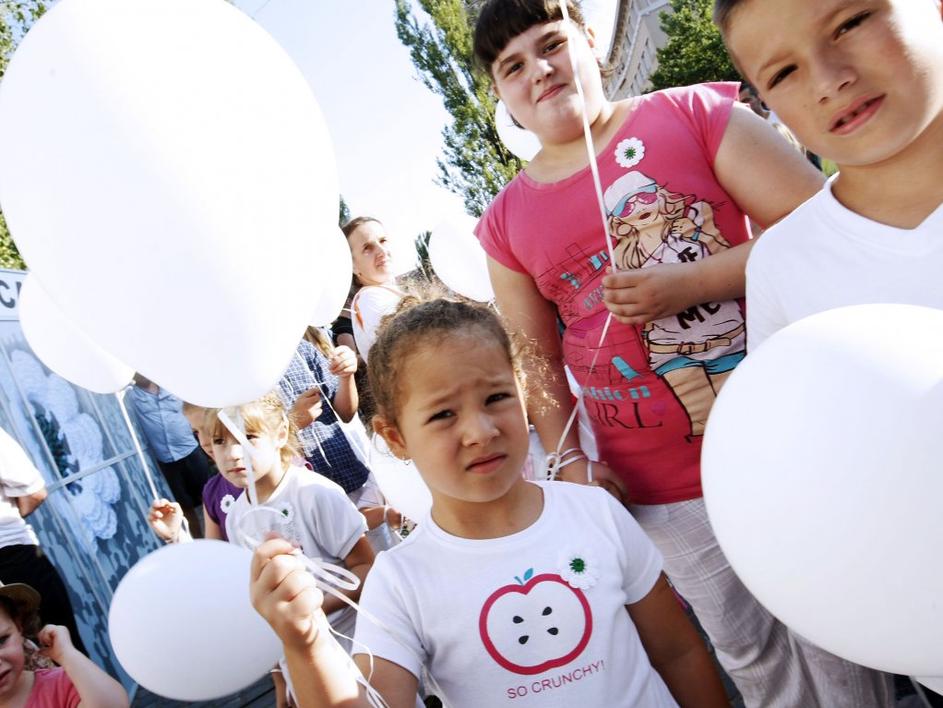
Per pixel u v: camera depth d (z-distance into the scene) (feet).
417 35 44.50
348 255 10.14
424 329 4.11
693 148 5.17
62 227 3.22
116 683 6.69
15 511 10.74
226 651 3.76
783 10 3.31
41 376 14.66
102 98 3.12
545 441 6.05
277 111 3.51
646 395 5.45
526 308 6.19
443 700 3.91
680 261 5.20
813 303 3.96
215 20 3.51
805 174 4.97
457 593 3.92
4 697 6.64
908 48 3.21
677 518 5.60
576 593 3.94
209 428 7.54
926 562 2.37
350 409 10.37
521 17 5.20
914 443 2.39
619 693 3.80
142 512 18.78
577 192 5.39
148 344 3.45
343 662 3.48
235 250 3.27
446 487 3.98
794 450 2.62
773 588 2.78
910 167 3.51
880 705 5.15
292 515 7.34
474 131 45.60
